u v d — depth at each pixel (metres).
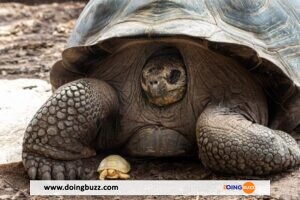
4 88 9.04
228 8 5.44
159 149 5.40
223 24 5.29
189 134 5.38
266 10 5.70
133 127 5.49
